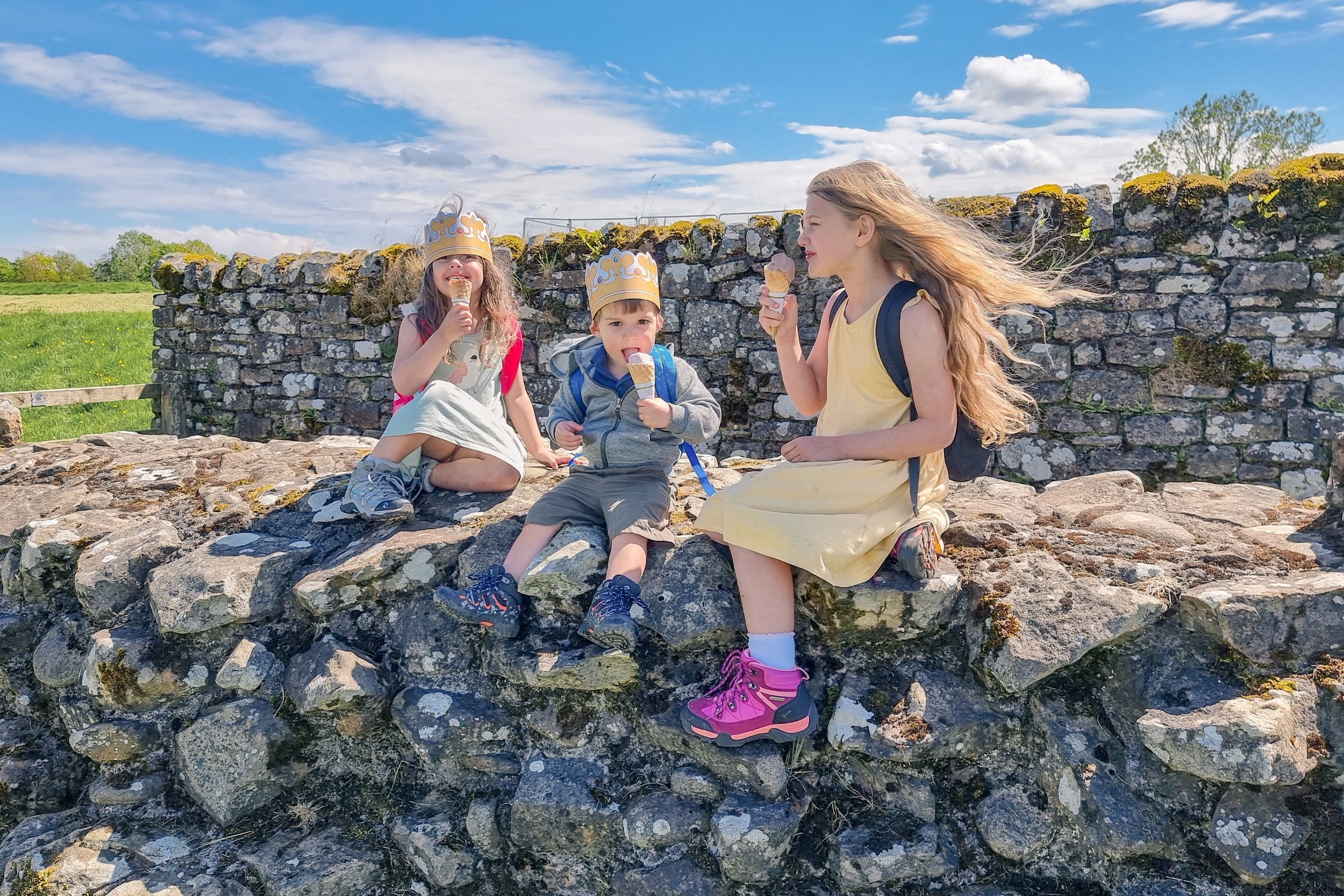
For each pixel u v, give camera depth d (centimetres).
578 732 220
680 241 615
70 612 271
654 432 240
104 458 360
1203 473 514
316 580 240
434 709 226
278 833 225
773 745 204
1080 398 536
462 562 243
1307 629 186
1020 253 533
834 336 212
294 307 730
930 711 198
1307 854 172
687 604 218
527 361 668
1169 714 180
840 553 194
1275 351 495
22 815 252
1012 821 192
